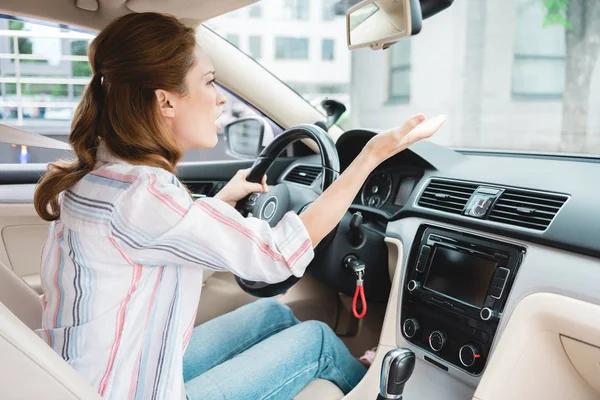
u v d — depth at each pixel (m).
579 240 1.12
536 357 1.20
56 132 2.12
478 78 3.65
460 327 1.34
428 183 1.56
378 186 1.77
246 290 1.26
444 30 3.83
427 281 1.43
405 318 1.49
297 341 1.24
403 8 1.06
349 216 1.67
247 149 2.19
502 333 1.21
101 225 0.77
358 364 1.39
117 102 0.82
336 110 1.93
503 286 1.23
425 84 3.75
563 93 3.02
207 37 1.83
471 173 1.51
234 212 0.81
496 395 1.20
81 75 1.69
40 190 0.84
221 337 1.32
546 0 3.23
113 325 0.80
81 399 0.68
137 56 0.81
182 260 0.79
